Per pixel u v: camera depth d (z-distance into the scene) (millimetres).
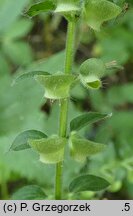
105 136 203
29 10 116
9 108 199
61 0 110
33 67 196
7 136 189
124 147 189
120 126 213
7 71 233
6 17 216
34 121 194
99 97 228
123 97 229
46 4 115
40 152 120
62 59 185
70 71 119
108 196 191
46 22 267
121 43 236
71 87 115
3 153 183
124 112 217
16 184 197
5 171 182
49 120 187
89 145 117
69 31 117
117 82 257
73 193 136
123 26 234
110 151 183
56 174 134
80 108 232
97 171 176
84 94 209
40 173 178
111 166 178
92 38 238
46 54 269
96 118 124
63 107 123
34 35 272
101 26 116
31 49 259
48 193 166
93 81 112
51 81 112
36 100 198
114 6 110
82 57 257
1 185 189
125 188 194
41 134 125
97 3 110
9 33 244
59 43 273
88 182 132
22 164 179
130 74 261
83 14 112
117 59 233
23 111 198
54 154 120
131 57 247
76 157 120
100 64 113
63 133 124
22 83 199
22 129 193
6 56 249
